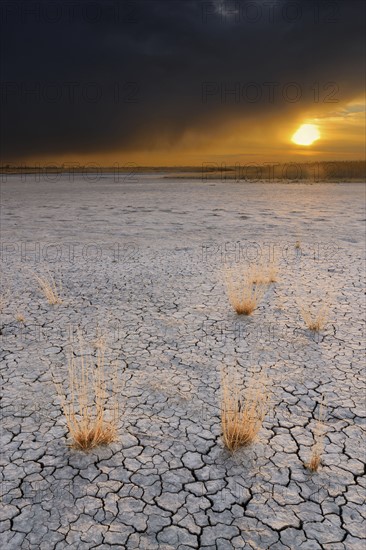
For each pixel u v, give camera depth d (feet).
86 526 6.86
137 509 7.20
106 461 8.34
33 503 7.30
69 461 8.33
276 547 6.53
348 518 7.06
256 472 8.08
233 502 7.38
